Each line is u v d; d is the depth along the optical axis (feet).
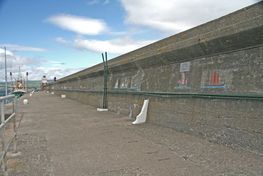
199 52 28.43
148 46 41.86
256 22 20.62
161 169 17.80
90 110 63.67
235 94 22.94
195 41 28.35
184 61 32.07
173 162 19.26
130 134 30.48
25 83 353.92
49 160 20.66
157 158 20.38
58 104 90.12
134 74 47.88
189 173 16.88
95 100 76.54
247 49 22.26
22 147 25.32
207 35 26.63
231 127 23.15
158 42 38.52
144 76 43.39
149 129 33.60
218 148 22.86
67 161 20.25
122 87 53.21
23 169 18.56
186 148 23.16
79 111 61.36
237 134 22.40
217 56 26.16
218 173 16.65
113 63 58.39
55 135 31.27
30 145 26.14
